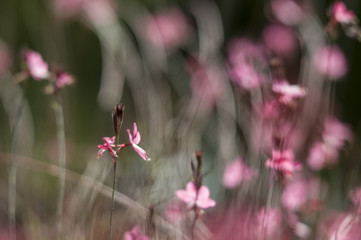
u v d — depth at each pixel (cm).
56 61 167
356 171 114
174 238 109
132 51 154
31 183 133
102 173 118
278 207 109
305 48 145
